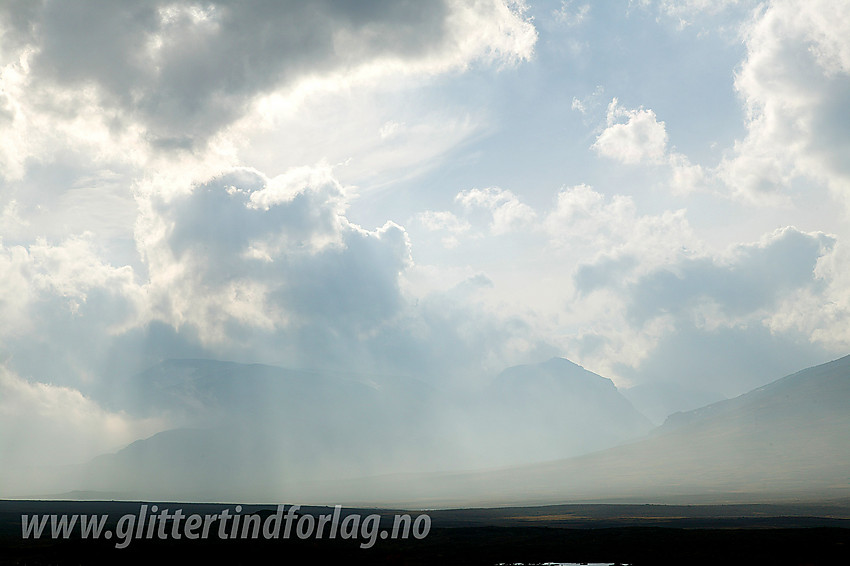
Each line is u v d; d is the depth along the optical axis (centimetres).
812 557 14838
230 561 15588
